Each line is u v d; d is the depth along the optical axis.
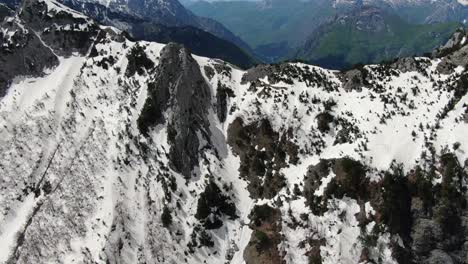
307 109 125.75
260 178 116.88
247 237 106.44
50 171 120.06
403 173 102.12
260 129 124.38
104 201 106.00
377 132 111.31
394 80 125.81
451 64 123.19
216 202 111.81
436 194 98.06
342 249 95.44
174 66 131.12
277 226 104.12
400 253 95.00
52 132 128.12
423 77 124.38
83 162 116.62
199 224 107.50
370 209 99.25
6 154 126.56
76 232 103.19
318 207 101.88
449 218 96.06
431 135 105.44
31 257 103.19
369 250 95.19
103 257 96.44
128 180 110.75
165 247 102.62
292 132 121.19
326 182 104.69
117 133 119.69
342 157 106.69
